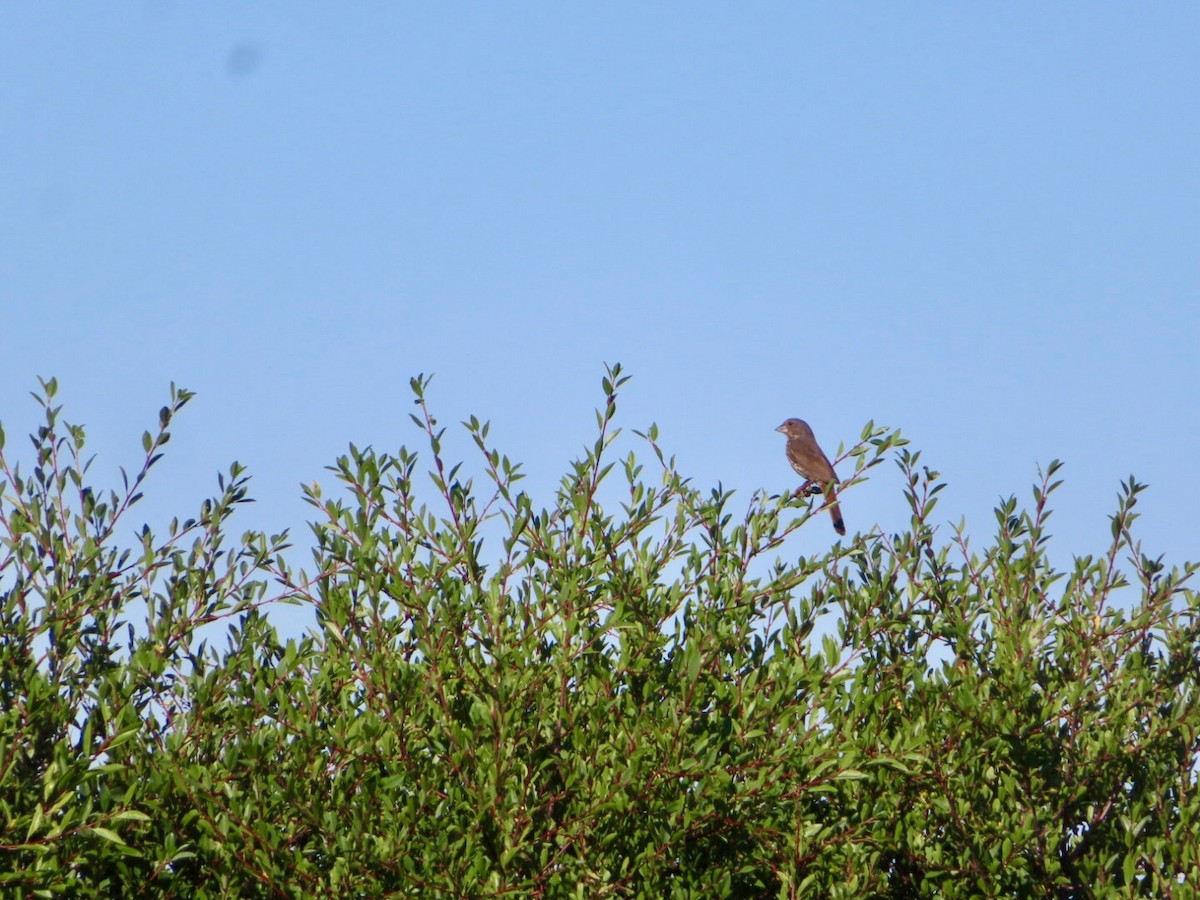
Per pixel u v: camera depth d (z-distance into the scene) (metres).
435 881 11.57
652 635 14.22
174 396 14.07
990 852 13.84
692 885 12.84
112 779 12.17
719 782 12.29
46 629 13.29
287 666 13.22
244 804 12.09
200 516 14.24
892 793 14.30
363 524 14.13
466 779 12.55
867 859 13.91
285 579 14.26
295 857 11.84
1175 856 13.47
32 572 13.57
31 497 13.78
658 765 12.41
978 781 14.39
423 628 13.56
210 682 12.97
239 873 11.92
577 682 14.16
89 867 12.22
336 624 13.74
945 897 13.67
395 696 13.17
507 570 14.16
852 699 13.91
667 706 13.12
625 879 12.54
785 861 13.02
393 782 12.16
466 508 14.31
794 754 12.76
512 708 13.07
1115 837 14.41
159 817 12.14
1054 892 14.05
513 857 12.12
